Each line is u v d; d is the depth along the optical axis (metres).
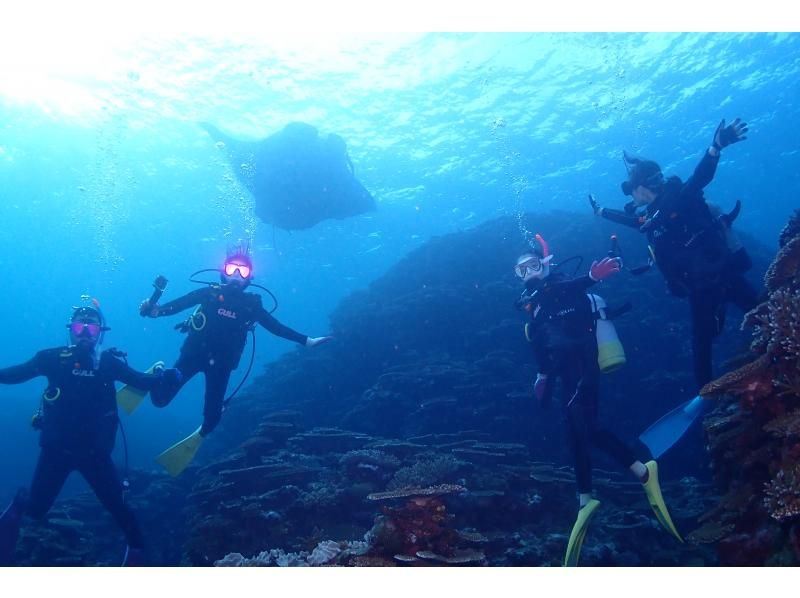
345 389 14.45
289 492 7.18
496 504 6.59
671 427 6.20
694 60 18.61
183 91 19.25
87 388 6.16
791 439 3.96
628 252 16.80
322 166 18.75
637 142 24.81
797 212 6.87
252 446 9.20
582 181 28.88
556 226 19.12
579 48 17.36
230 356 6.86
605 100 20.92
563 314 5.31
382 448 8.09
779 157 28.25
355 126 21.84
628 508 7.08
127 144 23.91
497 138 23.53
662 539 6.26
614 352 5.21
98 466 6.17
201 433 7.16
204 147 23.48
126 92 19.53
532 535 6.16
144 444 28.81
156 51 17.06
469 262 17.36
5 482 21.28
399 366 12.45
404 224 33.84
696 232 5.85
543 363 5.69
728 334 13.30
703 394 4.71
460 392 10.77
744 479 4.83
